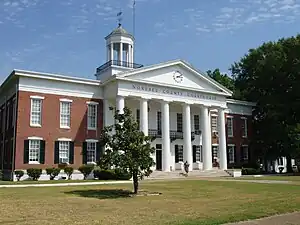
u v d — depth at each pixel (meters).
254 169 48.75
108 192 21.91
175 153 46.69
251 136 55.44
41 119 37.16
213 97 46.84
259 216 12.60
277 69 52.34
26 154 35.75
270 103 52.25
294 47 50.59
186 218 12.27
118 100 39.19
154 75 42.03
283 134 50.91
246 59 60.44
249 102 55.22
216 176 42.22
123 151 21.36
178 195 20.38
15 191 22.56
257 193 21.39
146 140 21.62
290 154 51.00
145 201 17.58
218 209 14.56
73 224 11.30
